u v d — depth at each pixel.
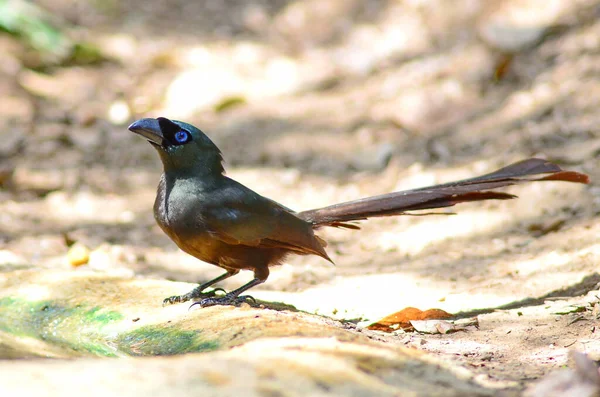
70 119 17.62
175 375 5.20
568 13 17.97
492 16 19.11
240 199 8.40
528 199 12.41
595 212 11.41
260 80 19.89
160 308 8.20
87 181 15.16
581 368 5.75
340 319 8.65
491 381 6.20
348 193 14.32
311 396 5.09
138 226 13.37
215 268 11.54
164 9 24.09
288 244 8.52
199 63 20.69
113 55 20.98
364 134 16.62
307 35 22.00
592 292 8.92
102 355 7.28
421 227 12.42
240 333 6.91
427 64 18.67
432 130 16.28
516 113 15.73
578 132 14.22
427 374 6.04
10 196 14.29
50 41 20.23
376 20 21.44
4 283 8.98
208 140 8.58
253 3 24.14
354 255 11.73
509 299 9.07
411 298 9.33
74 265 11.48
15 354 6.98
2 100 18.03
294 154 16.20
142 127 8.41
